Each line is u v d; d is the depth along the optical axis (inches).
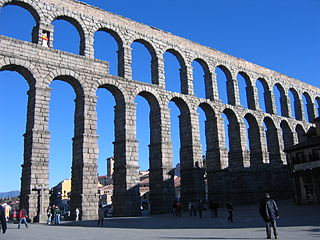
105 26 1900.8
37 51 1595.7
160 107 2000.5
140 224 1195.9
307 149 1866.4
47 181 1467.8
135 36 2028.8
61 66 1652.3
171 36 2229.3
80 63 1723.7
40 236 800.9
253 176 2402.8
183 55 2252.7
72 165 1656.0
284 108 2997.0
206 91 2379.4
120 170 1776.6
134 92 1904.5
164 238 697.6
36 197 1429.6
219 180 2194.9
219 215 1563.7
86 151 1616.6
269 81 2864.2
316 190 1780.3
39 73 1572.3
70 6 1785.2
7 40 1520.7
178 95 2116.1
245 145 2423.7
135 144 1813.5
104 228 1050.1
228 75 2549.2
